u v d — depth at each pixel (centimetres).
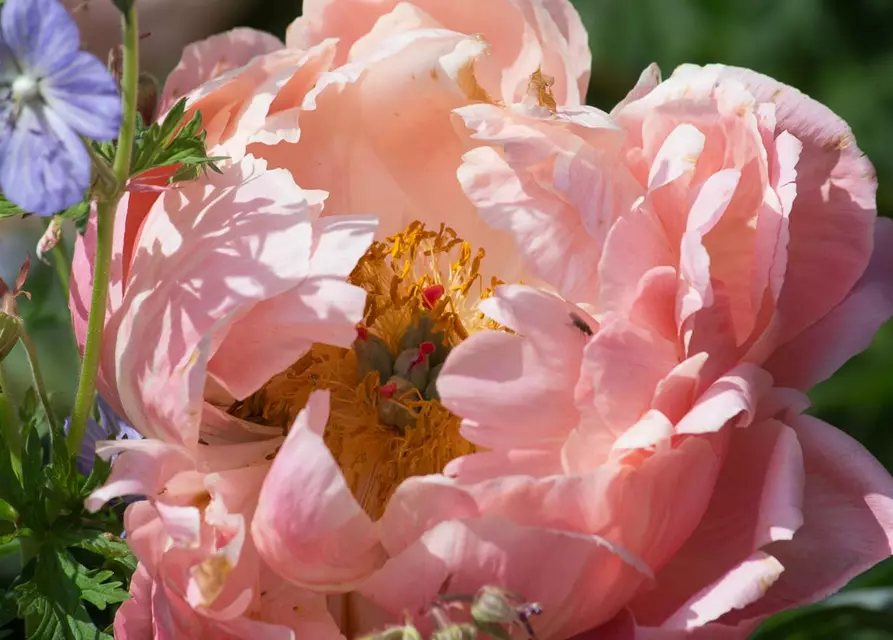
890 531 55
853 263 58
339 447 59
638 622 55
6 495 54
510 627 54
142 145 55
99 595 54
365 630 56
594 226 56
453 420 59
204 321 55
